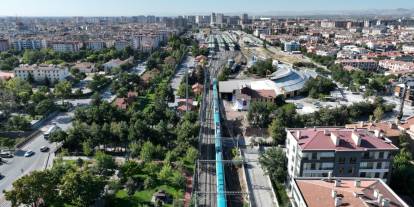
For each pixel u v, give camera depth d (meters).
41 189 122.31
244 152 185.62
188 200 139.00
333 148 131.38
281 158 152.12
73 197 121.75
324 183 107.88
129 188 141.62
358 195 97.38
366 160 132.62
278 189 146.88
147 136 186.12
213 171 166.12
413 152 174.50
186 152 173.00
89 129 187.00
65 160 171.88
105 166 150.88
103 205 132.62
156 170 158.50
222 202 127.62
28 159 173.50
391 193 101.50
